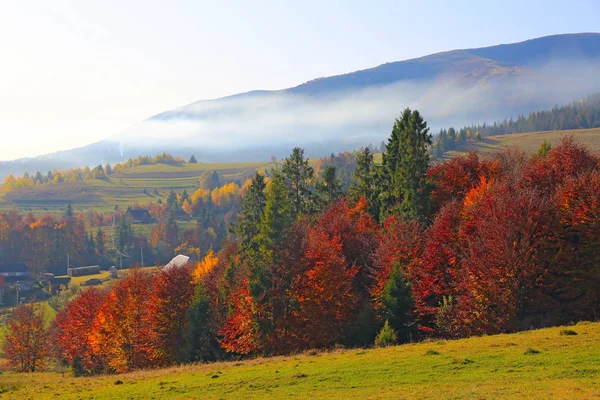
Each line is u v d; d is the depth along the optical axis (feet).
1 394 135.03
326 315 201.05
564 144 264.31
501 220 180.55
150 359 242.17
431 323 193.47
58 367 341.00
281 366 128.36
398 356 119.55
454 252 193.06
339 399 86.99
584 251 178.50
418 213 268.62
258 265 210.59
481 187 234.99
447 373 97.71
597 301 174.60
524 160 335.26
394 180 303.07
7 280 617.21
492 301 168.96
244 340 198.80
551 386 80.02
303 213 348.38
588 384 79.61
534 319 172.04
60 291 550.77
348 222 267.59
